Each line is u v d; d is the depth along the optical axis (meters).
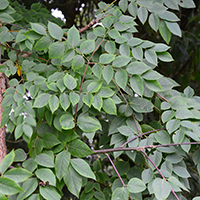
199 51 2.46
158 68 2.68
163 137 0.96
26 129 0.80
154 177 0.91
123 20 1.01
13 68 0.97
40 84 0.91
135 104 1.04
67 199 2.00
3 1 0.97
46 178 0.78
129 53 0.96
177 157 0.96
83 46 0.89
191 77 2.81
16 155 0.85
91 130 0.87
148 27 2.45
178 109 0.94
